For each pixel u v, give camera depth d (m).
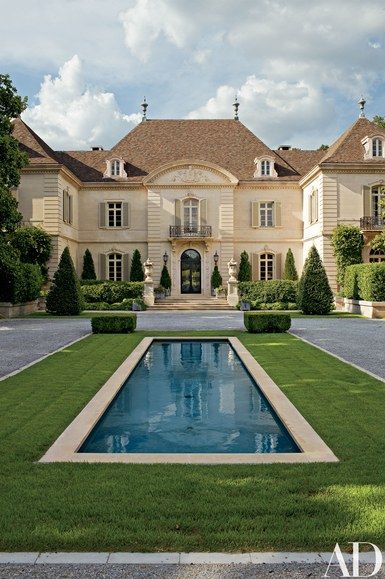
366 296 30.28
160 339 19.12
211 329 22.78
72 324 25.22
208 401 10.62
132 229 41.34
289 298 37.44
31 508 5.04
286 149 45.38
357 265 31.97
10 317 29.22
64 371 12.46
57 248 36.09
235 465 6.21
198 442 7.98
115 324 20.84
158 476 5.85
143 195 41.34
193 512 4.94
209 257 40.78
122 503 5.14
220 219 40.59
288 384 10.87
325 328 23.03
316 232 37.59
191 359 15.62
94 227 41.53
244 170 41.75
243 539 4.46
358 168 36.25
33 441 7.22
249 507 5.01
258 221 41.22
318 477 5.78
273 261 41.47
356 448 6.82
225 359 15.62
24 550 4.39
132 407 10.18
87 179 41.59
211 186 40.53
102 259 41.47
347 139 37.59
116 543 4.44
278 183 41.09
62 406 9.14
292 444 7.65
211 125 44.50
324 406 9.02
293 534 4.51
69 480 5.75
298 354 14.98
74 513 4.95
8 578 4.03
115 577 4.03
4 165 26.25
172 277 40.81
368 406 8.99
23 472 6.03
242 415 9.56
